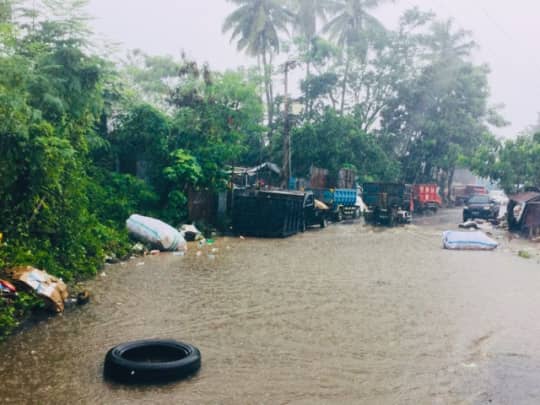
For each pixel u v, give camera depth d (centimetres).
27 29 1075
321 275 1191
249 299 934
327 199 2795
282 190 2252
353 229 2447
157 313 820
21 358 609
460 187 5744
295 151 3612
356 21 4453
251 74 3794
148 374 542
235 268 1252
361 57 4406
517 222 2391
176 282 1062
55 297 798
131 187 1808
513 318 834
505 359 641
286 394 525
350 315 839
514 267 1359
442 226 2670
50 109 1054
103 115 1883
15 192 951
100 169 1770
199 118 2252
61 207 1071
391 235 2178
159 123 1961
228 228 2097
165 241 1481
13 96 839
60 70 1055
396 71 4512
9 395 507
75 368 580
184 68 2403
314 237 2055
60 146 1000
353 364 615
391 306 904
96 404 491
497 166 2756
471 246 1738
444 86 4509
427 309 887
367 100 4672
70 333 705
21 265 832
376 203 2864
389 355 648
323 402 509
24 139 896
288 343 689
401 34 4588
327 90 4253
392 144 4659
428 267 1339
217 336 713
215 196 2086
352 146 3756
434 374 588
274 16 4106
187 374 563
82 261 1096
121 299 901
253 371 585
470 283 1127
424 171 4950
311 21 4222
